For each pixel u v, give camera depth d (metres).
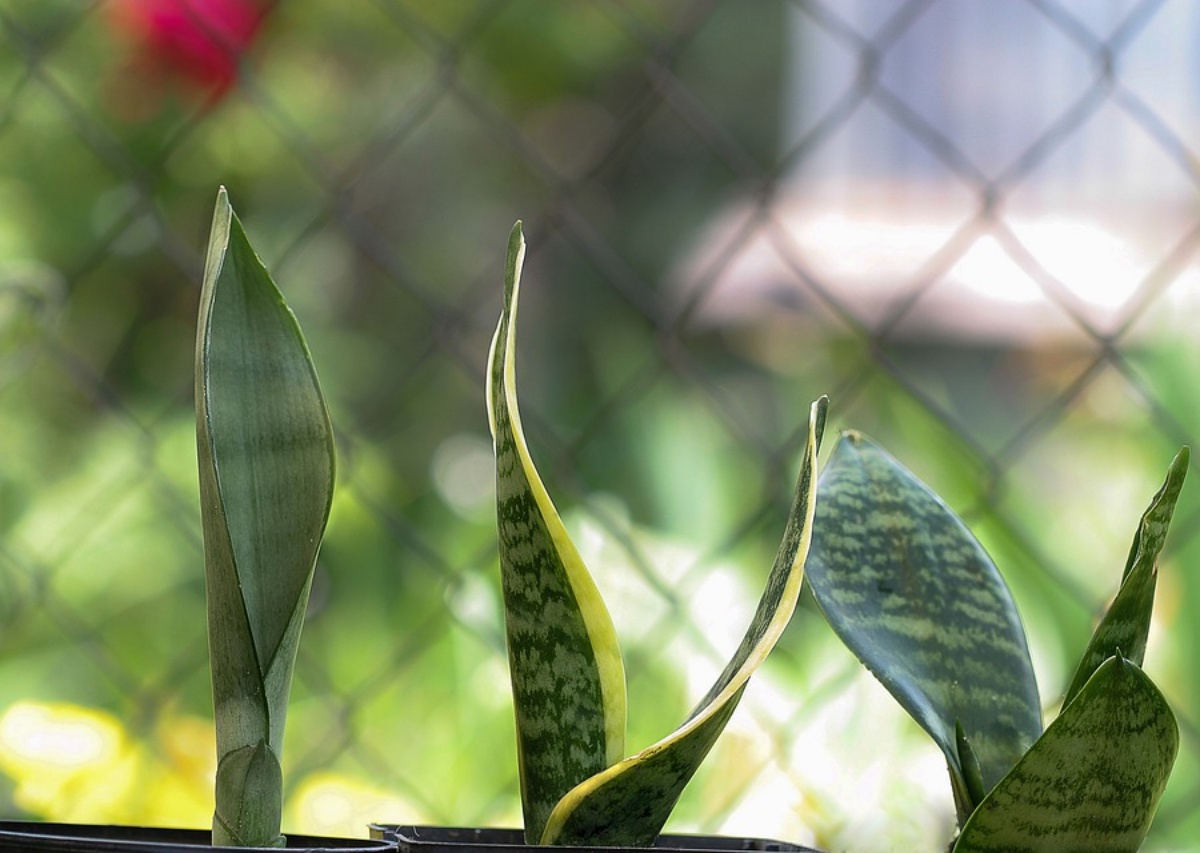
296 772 1.40
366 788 1.48
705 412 1.82
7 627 1.60
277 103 2.06
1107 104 2.04
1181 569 1.45
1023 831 0.72
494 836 0.77
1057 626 1.47
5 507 1.78
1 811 1.40
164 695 1.50
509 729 1.52
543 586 0.75
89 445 1.85
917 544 0.80
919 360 2.09
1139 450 1.68
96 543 1.77
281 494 0.74
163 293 1.96
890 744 1.37
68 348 1.86
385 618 1.71
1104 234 2.11
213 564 0.73
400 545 1.78
